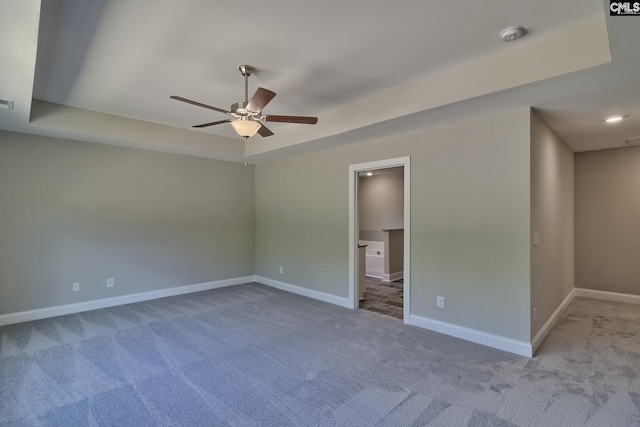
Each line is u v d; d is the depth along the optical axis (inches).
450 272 137.1
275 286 227.5
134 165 189.5
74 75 115.9
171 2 76.0
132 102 143.6
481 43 94.8
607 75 90.4
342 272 183.0
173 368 108.0
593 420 80.4
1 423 79.4
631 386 95.6
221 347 124.9
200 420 81.0
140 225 191.9
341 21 83.7
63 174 167.0
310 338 134.0
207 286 220.1
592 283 198.2
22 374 103.7
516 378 100.6
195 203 214.7
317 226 197.6
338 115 151.3
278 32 89.0
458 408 85.5
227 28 87.0
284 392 93.6
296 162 211.9
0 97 109.2
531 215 118.1
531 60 94.6
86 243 173.8
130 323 152.3
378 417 82.0
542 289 131.7
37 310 159.2
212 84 123.6
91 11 79.4
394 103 128.5
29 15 64.7
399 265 259.4
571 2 76.0
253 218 246.1
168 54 101.0
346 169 179.9
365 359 114.4
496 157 124.3
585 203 200.2
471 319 131.2
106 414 83.4
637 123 137.5
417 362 111.9
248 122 109.3
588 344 126.7
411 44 95.3
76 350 121.9
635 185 185.2
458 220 134.6
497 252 124.1
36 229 159.8
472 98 107.6
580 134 156.5
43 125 142.9
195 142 191.8
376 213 308.7
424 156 145.2
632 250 186.2
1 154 151.3
